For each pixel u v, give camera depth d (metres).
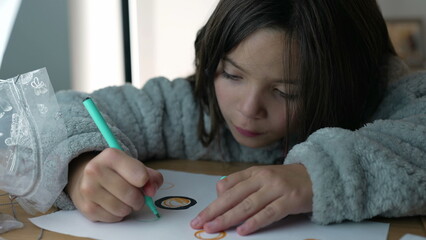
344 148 0.47
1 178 0.46
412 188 0.45
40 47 1.44
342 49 0.62
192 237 0.40
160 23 1.72
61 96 0.71
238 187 0.45
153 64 1.74
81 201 0.45
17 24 1.38
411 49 1.70
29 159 0.46
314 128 0.62
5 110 0.47
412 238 0.40
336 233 0.41
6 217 0.44
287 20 0.58
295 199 0.43
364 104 0.73
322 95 0.61
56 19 1.48
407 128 0.54
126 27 1.66
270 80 0.59
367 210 0.44
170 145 0.79
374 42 0.69
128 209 0.44
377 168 0.45
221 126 0.78
